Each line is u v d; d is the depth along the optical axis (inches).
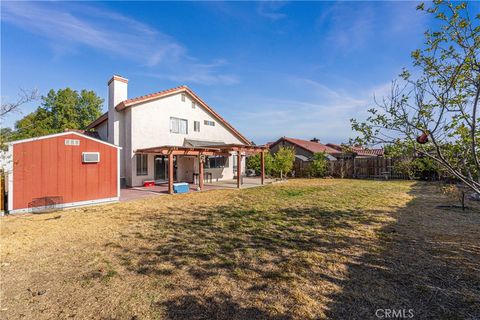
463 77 120.0
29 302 115.1
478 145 122.0
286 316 102.3
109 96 605.6
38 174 315.9
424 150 140.6
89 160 356.5
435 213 284.2
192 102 690.2
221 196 440.8
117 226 246.7
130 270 148.5
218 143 727.7
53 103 1346.0
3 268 152.2
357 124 154.5
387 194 441.1
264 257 166.7
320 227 236.1
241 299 115.9
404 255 164.6
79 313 106.3
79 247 188.2
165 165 633.0
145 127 581.3
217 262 159.2
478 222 243.0
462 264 148.8
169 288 127.0
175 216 289.1
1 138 231.8
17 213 301.0
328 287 125.8
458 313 102.2
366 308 106.9
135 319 101.7
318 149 1146.0
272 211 311.7
